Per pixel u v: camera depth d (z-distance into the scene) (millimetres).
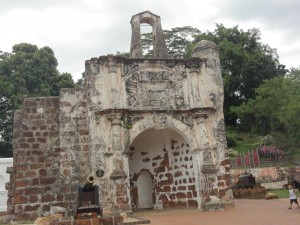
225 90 45531
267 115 40469
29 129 17781
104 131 16641
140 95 17594
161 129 18203
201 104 18078
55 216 14180
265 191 23000
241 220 12664
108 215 13125
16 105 37000
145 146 20938
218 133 18188
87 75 17406
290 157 36062
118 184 15883
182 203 18719
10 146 40031
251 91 45875
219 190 17312
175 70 18422
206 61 18969
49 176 17281
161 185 19984
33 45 41688
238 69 44906
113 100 16797
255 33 48188
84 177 17109
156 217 15039
